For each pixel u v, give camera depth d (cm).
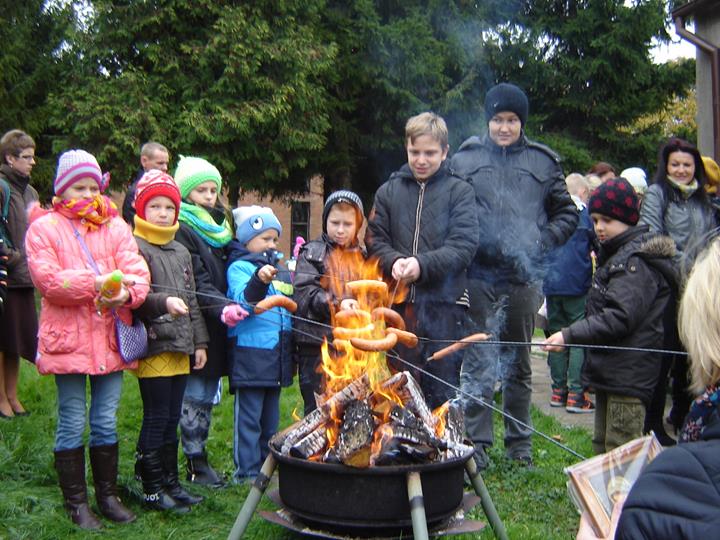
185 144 1539
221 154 1575
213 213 410
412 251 392
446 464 276
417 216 394
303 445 283
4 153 520
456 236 384
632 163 1861
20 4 1814
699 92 873
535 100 1814
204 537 323
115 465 341
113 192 1605
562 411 593
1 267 445
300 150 1639
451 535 314
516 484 404
